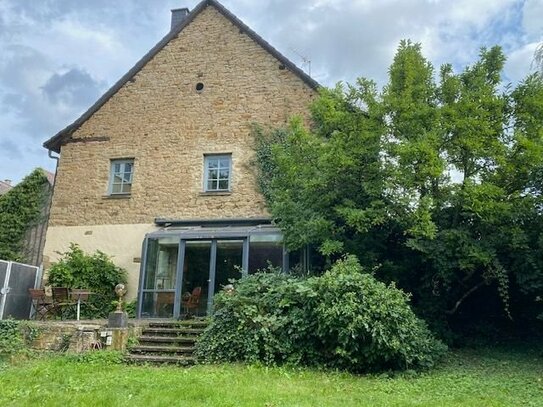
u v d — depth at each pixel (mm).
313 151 12352
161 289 13961
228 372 8164
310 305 9164
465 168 11086
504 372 8664
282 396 6457
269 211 14836
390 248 12141
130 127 16844
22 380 7430
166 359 9445
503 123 10875
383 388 7293
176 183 15953
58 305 13539
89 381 7328
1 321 10719
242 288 10219
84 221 16312
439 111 10914
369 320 8469
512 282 11297
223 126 16109
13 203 17547
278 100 15922
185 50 17188
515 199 10500
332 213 11883
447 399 6594
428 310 11227
